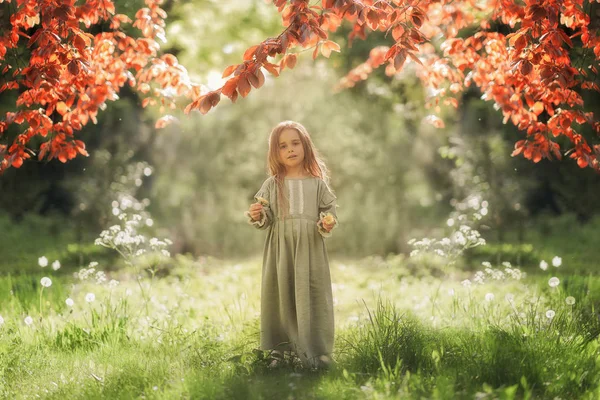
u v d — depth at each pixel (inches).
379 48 497.0
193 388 169.5
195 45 459.2
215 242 613.6
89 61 224.1
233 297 323.9
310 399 163.8
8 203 705.6
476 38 272.4
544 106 244.1
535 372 177.9
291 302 205.6
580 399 166.6
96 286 348.2
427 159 631.8
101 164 581.9
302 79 639.8
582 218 727.1
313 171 212.1
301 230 204.2
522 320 229.5
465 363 187.0
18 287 353.4
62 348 224.7
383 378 173.3
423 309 288.8
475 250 524.1
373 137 634.2
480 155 551.2
